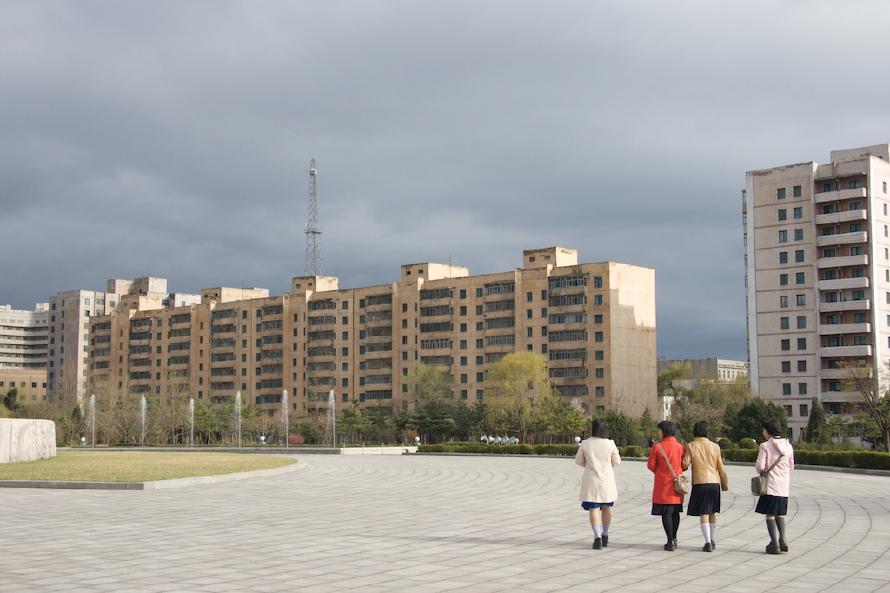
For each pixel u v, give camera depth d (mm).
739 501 32938
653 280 150250
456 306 157875
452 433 141750
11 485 37812
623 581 16922
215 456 68562
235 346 189625
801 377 134375
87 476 40844
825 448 82625
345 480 44062
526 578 17203
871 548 21109
